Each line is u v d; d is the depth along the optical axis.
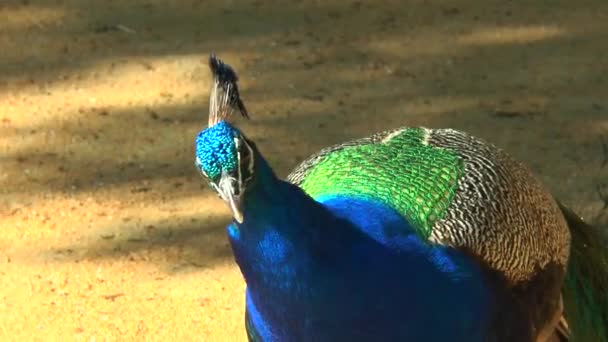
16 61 15.23
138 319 10.56
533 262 8.47
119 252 11.50
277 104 14.17
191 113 14.03
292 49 15.47
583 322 9.39
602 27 15.95
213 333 10.38
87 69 15.02
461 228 7.98
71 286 11.03
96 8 16.61
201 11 16.48
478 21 16.12
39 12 16.48
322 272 7.14
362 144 8.82
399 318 7.53
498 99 14.27
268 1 16.78
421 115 13.91
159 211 12.14
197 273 11.21
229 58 15.23
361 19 16.25
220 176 6.55
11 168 12.94
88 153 13.23
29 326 10.48
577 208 11.88
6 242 11.66
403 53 15.38
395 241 7.54
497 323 8.15
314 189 8.29
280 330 7.47
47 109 14.13
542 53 15.31
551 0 16.72
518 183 8.61
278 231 6.93
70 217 12.07
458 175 8.31
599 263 9.56
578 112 13.92
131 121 13.86
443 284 7.71
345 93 14.45
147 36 15.80
